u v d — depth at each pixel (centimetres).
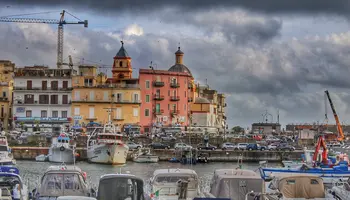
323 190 4578
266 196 4306
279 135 19662
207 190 5284
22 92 15538
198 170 10350
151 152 12550
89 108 15638
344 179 5694
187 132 15988
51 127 15362
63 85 15688
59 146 11312
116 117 15775
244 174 4791
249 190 4581
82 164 11162
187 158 11956
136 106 15925
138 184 4300
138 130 15612
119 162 11200
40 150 12194
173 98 16838
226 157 12688
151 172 9594
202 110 18075
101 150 11200
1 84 16225
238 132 19188
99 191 4253
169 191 4988
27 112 15512
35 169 9425
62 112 15612
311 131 15300
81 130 14888
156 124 16388
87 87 15650
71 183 4672
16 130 14750
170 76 16900
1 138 9912
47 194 4588
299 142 14988
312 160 7581
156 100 16688
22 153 12131
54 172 4706
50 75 15700
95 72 16338
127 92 15875
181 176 5044
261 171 6141
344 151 12744
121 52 17575
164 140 14238
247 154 12781
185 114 17150
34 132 14262
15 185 4672
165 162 12150
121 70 17438
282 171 6084
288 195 4534
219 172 4819
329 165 6781
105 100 15712
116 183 4266
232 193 4569
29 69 15738
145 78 16650
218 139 15038
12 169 5706
